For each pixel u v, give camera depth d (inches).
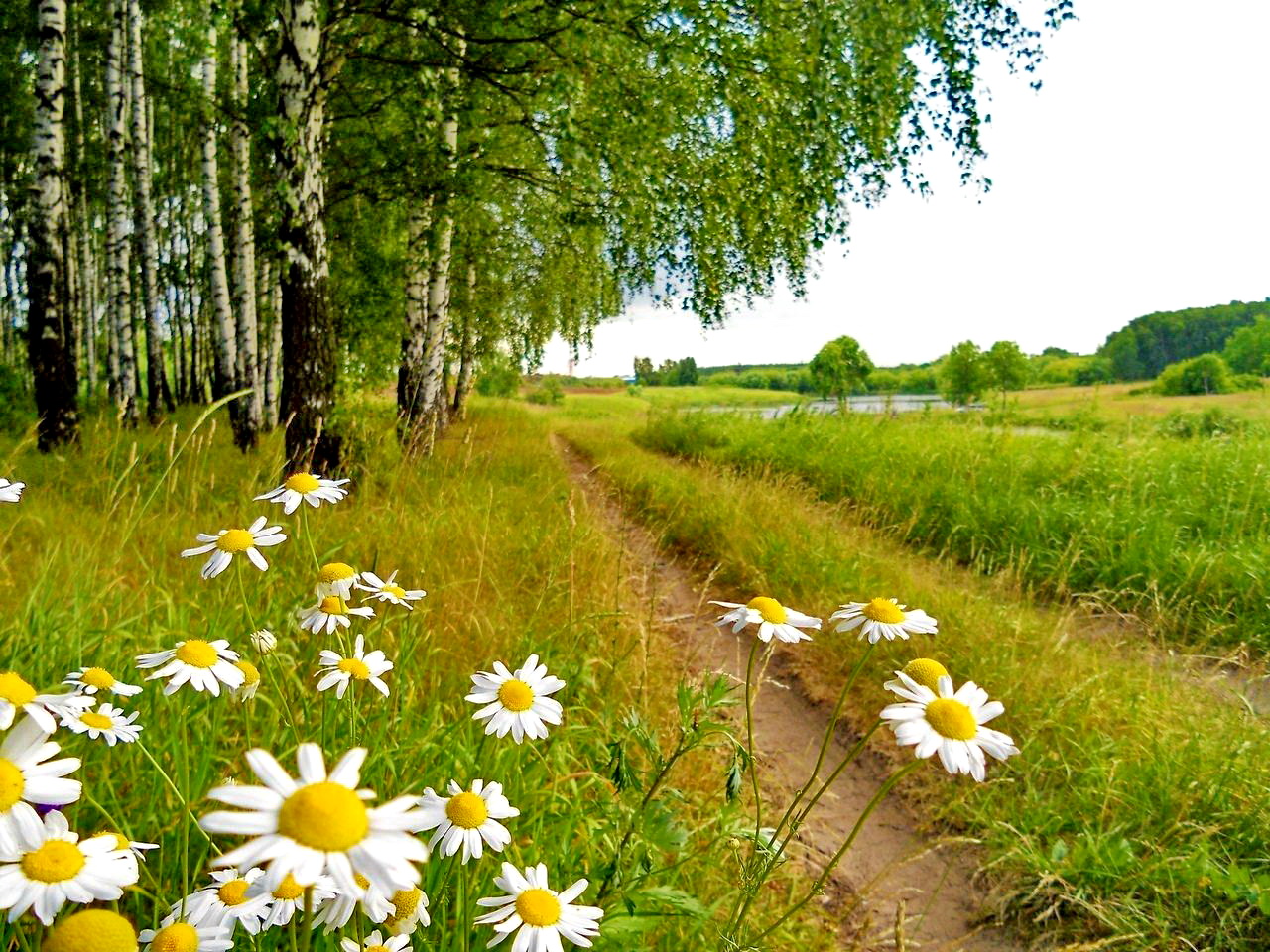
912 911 119.0
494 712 63.4
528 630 143.4
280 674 98.4
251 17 262.5
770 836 68.1
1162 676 177.6
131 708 87.2
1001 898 118.4
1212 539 261.6
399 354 442.3
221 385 453.1
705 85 315.6
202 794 74.7
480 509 248.2
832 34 285.4
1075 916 114.1
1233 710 158.7
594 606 182.2
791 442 500.1
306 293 266.2
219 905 45.6
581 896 76.4
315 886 45.7
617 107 288.2
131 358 513.7
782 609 71.1
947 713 51.3
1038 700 163.3
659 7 281.3
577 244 509.4
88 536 161.8
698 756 140.1
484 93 326.6
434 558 183.6
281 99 259.3
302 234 265.4
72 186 626.8
